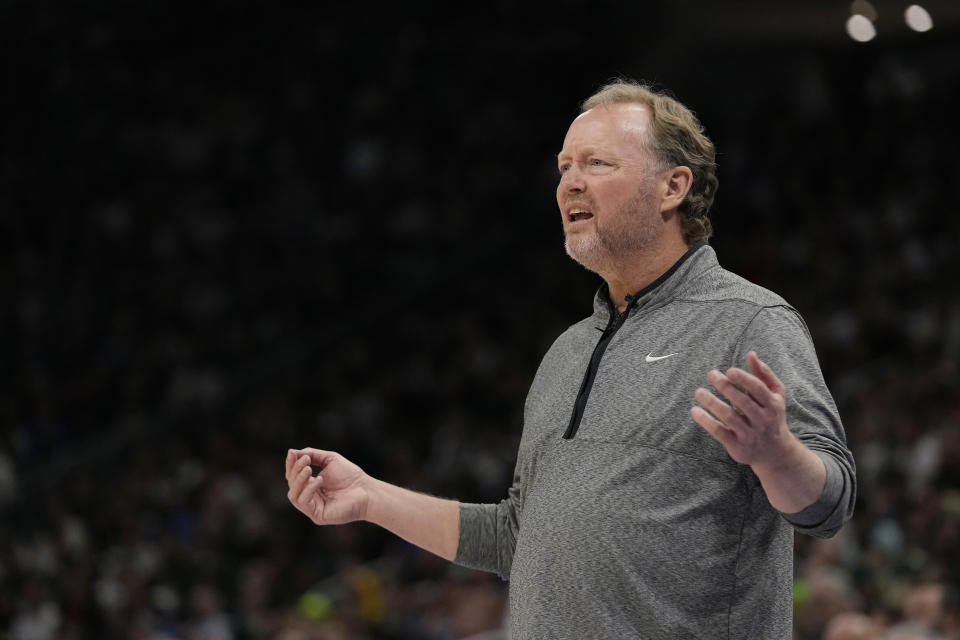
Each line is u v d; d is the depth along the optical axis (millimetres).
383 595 29219
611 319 8023
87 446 41625
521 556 7500
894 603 20141
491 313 48531
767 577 7129
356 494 8516
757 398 6141
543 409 7875
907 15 49156
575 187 7930
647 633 6945
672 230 8000
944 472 25969
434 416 43375
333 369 45094
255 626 29516
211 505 36281
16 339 47562
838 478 6531
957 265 39906
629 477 7148
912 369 33719
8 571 32250
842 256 43031
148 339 47781
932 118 49719
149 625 30172
